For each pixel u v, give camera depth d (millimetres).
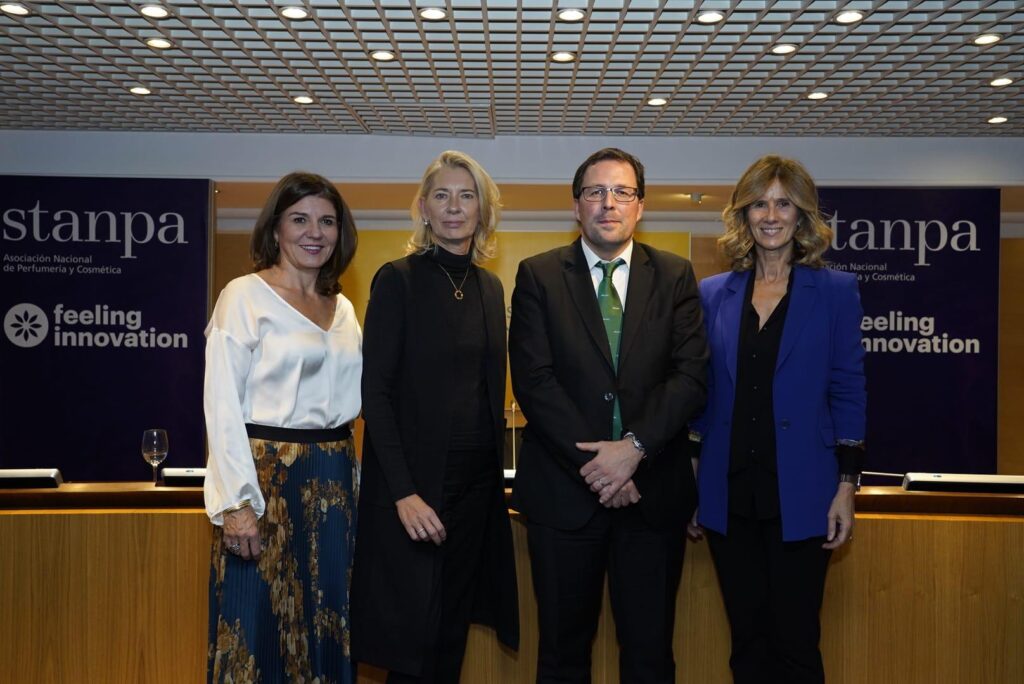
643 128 5910
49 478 2664
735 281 2316
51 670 2551
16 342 5859
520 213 7441
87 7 4055
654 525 2119
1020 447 8078
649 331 2145
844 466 2174
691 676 2539
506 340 2312
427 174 2256
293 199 2240
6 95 5191
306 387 2193
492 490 2268
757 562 2240
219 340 2119
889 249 6148
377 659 2141
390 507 2154
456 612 2250
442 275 2229
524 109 5492
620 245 2197
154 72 4730
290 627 2160
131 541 2564
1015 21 4129
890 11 4016
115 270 5930
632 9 3980
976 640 2486
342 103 5316
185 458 5945
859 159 6148
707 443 2268
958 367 6125
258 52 4582
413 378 2168
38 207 5867
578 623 2156
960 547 2488
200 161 6031
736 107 5402
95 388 5906
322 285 2318
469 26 4176
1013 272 8047
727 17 4008
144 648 2564
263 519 2109
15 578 2545
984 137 6113
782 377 2184
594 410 2096
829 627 2512
